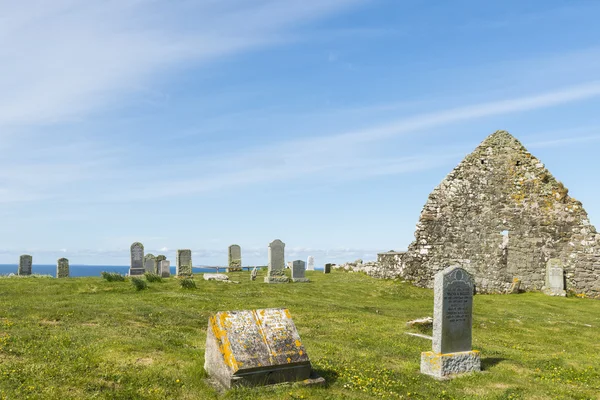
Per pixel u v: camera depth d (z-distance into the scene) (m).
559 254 29.11
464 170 30.42
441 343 10.95
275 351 8.72
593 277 28.38
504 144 30.53
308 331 14.74
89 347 10.28
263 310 9.41
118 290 20.58
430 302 24.11
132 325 13.27
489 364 12.16
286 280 28.06
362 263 37.84
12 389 7.64
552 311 23.45
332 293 24.23
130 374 8.76
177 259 32.31
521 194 29.83
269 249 28.39
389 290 26.27
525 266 29.27
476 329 17.73
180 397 8.01
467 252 29.59
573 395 9.91
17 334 10.84
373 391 9.05
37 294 19.08
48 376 8.36
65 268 34.44
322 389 8.66
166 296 18.94
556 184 29.69
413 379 10.19
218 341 8.80
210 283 24.83
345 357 11.51
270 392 8.28
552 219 29.39
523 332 17.59
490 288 29.23
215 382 8.59
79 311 14.45
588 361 13.36
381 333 15.14
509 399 9.34
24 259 37.47
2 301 16.48
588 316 22.41
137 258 39.62
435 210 30.20
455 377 10.68
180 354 10.30
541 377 11.30
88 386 8.11
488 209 29.84
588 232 28.89
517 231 29.53
